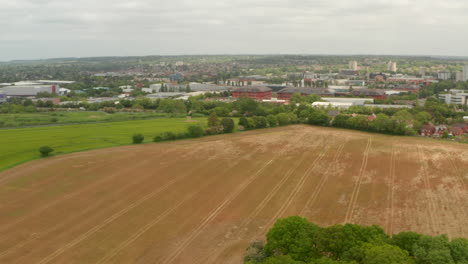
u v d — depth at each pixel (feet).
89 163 547.08
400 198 426.92
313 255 264.52
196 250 322.75
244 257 288.10
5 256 311.06
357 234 277.23
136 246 328.29
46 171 509.76
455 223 366.22
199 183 476.13
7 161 554.05
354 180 484.33
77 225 364.79
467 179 483.51
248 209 402.31
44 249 321.93
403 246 266.77
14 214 385.50
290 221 294.46
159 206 409.08
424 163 549.95
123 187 459.32
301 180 487.20
